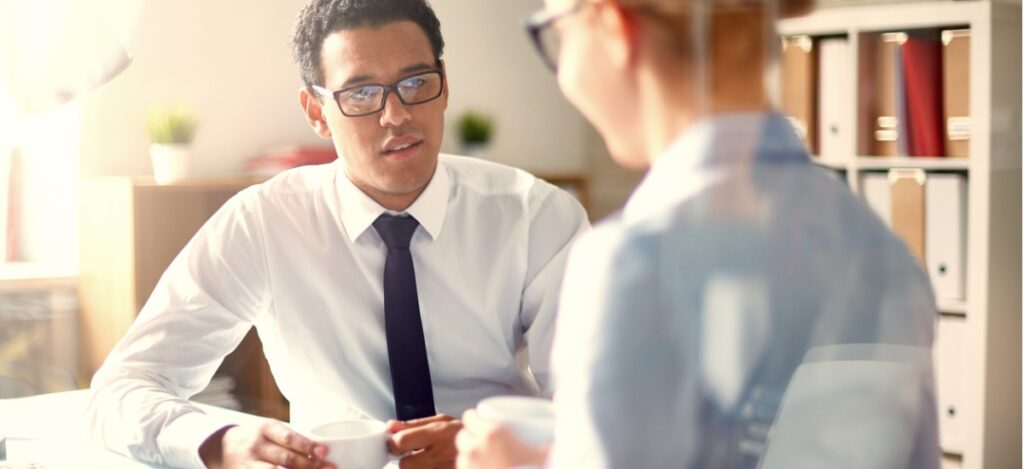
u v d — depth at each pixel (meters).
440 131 1.36
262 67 2.79
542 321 1.44
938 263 2.51
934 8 2.46
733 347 0.55
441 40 1.36
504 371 1.46
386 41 1.30
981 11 2.41
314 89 1.35
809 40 2.62
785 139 0.59
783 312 0.56
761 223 0.56
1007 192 2.48
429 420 1.02
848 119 2.58
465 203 1.45
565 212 1.49
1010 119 2.46
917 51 2.50
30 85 1.13
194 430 1.10
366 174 1.34
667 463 0.54
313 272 1.42
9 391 2.36
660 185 0.57
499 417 0.66
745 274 0.55
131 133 2.60
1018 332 2.52
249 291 1.42
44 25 1.12
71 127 2.53
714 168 0.56
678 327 0.54
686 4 0.56
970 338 2.48
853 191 0.62
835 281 0.57
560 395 0.56
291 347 1.44
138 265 2.46
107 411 1.21
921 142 2.52
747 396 0.55
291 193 1.45
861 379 0.57
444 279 1.42
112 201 2.49
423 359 1.37
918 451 0.61
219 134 2.70
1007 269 2.50
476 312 1.43
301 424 1.44
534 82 3.28
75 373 2.44
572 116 3.25
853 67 2.56
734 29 0.56
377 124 1.32
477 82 3.21
